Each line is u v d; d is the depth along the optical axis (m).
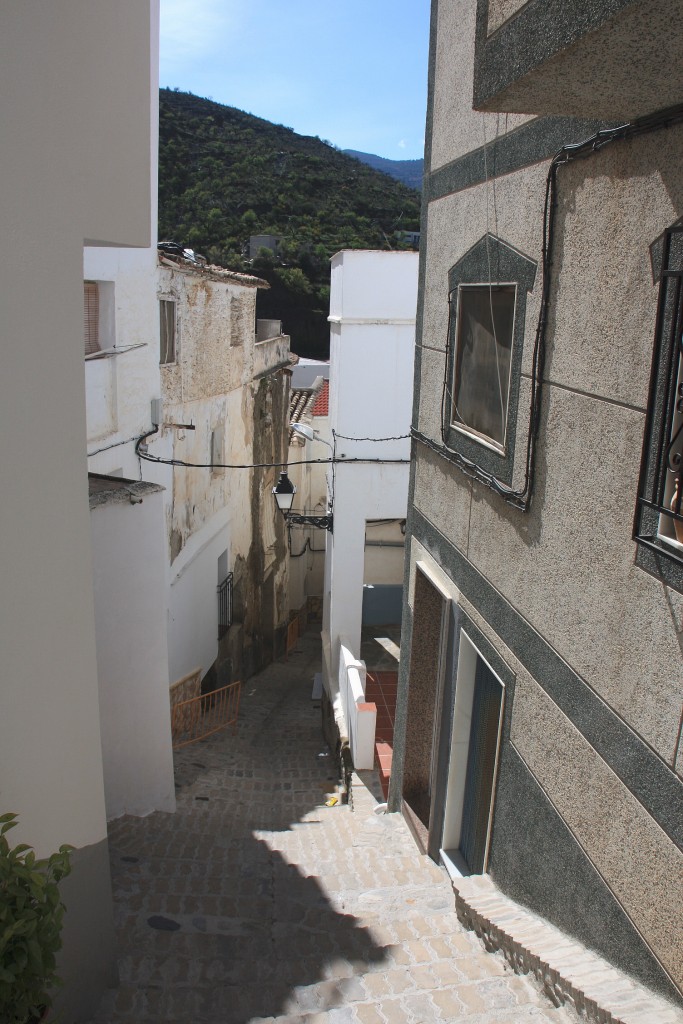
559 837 4.25
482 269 5.47
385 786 9.58
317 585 23.88
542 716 4.48
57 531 3.79
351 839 7.52
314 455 22.45
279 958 4.73
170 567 11.59
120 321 9.77
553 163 4.16
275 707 15.24
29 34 3.37
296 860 6.74
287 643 21.03
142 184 4.22
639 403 3.42
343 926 5.21
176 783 9.31
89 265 8.89
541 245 4.45
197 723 12.66
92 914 4.16
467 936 4.93
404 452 12.08
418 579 7.38
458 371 6.13
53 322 3.66
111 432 9.64
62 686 3.90
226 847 6.85
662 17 2.37
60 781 3.93
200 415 13.45
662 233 3.22
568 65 2.78
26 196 3.43
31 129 3.43
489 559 5.39
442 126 6.42
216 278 13.37
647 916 3.35
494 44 3.19
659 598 3.28
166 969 4.51
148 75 4.18
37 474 3.64
